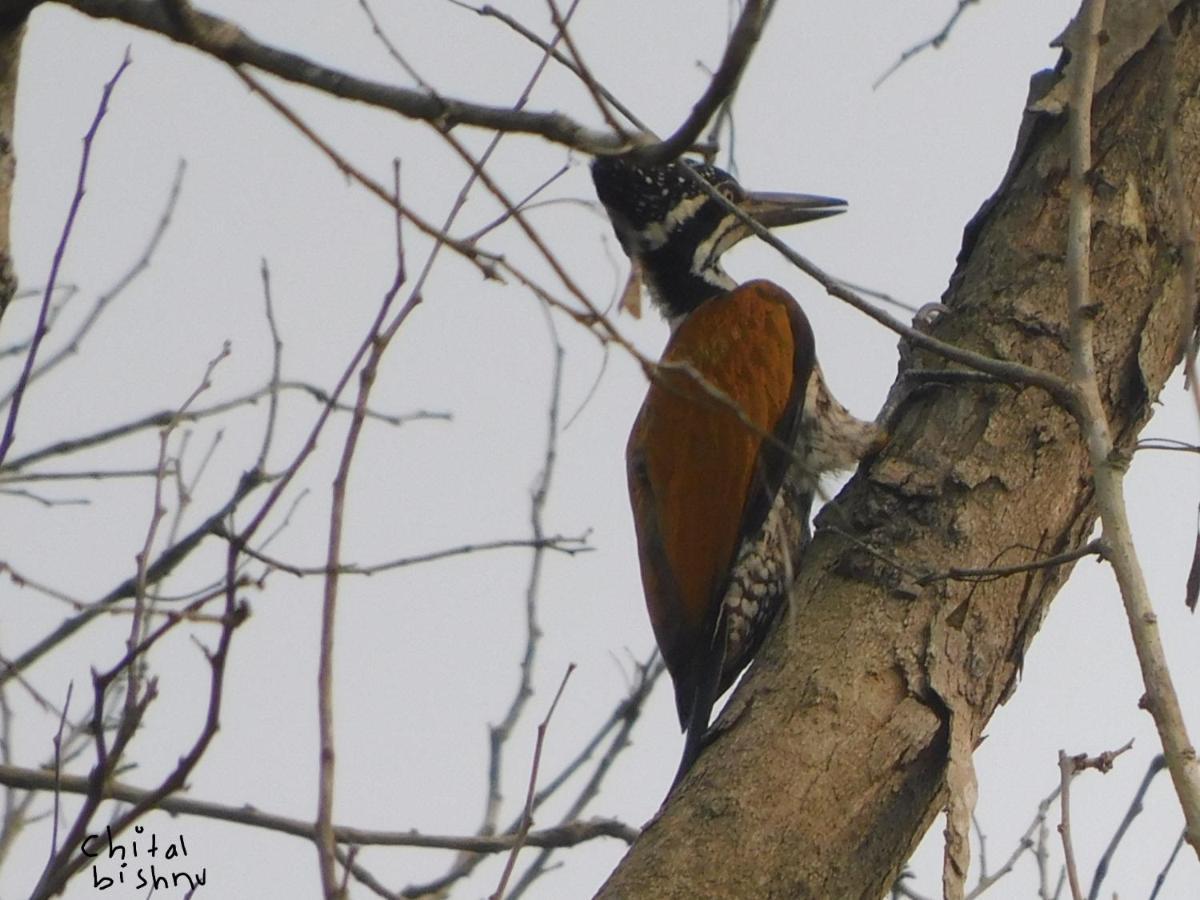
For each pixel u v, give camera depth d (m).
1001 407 9.10
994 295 9.45
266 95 5.70
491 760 9.74
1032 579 8.87
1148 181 9.35
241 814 9.24
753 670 8.80
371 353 6.11
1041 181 9.63
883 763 8.27
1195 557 7.53
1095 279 9.23
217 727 6.34
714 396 6.82
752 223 7.71
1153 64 9.50
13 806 8.67
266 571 8.09
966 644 8.61
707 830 8.12
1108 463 6.94
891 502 9.02
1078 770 7.51
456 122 6.17
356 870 8.52
